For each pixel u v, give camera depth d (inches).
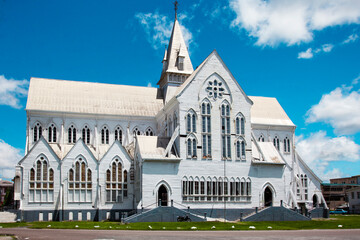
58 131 3157.0
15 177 2876.5
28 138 3065.9
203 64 2942.9
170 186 2684.5
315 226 2199.8
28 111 3090.6
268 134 3745.1
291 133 3828.7
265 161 2977.4
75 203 2748.5
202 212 2736.2
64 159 2778.1
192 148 2797.7
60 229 1909.4
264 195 3048.7
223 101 2957.7
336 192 6210.6
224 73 2994.6
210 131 2871.6
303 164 3752.5
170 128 3034.0
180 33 3681.1
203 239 1395.2
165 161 2701.8
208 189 2787.9
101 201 2780.5
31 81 3346.5
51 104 3206.2
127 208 2829.7
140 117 3395.7
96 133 3235.7
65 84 3437.5
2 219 2593.5
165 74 3540.8
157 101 3582.7
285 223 2384.4
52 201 2721.5
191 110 2847.0
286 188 3159.5
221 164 2851.9
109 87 3567.9
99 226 2039.9
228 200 2822.3
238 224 2242.9
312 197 3698.3
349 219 2866.6
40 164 2741.1
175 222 2308.1
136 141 2866.6
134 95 3565.5
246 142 2967.5
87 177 2802.7
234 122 2955.2
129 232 1713.8
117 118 3341.5
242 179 2893.7
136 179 2812.5
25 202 2669.8
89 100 3363.7
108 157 2861.7
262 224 2284.7
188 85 2871.6
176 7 3777.1
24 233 1637.6
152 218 2423.7
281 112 3954.2
